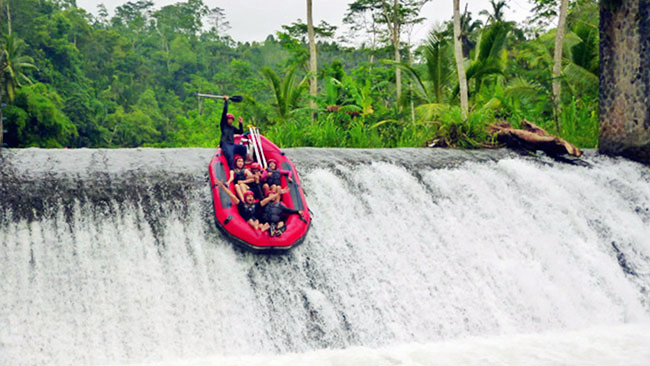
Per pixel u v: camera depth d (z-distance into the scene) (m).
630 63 17.23
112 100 86.12
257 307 10.22
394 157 15.34
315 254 11.45
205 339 9.59
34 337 8.90
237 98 12.47
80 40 90.94
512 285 12.18
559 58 24.75
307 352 9.81
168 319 9.64
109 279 9.83
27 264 9.62
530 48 32.41
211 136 57.09
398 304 11.12
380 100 36.72
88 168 12.02
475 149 17.19
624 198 15.69
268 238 10.68
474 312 11.38
